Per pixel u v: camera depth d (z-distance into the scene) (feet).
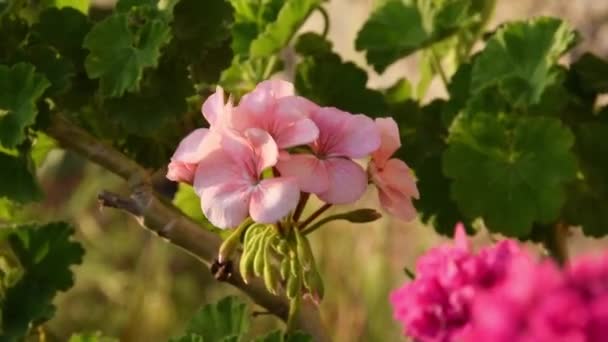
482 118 2.72
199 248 2.61
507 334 1.83
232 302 2.63
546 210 2.69
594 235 2.81
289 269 2.37
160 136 2.76
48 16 2.73
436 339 2.02
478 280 2.03
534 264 1.91
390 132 2.39
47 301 2.77
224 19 2.70
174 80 2.67
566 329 1.82
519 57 2.76
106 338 2.83
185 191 2.84
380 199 2.41
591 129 2.81
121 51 2.65
